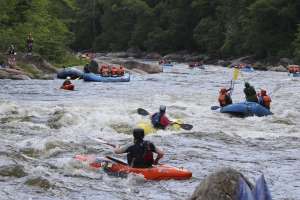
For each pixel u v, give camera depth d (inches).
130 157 708.7
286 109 1498.5
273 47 4884.4
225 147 926.4
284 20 4906.5
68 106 1395.2
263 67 4333.2
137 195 623.2
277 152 890.1
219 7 5821.9
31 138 940.0
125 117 1191.6
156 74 3179.1
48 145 876.0
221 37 5674.2
